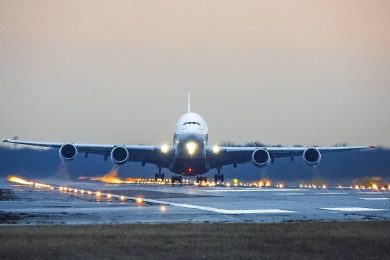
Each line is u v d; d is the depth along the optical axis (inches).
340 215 3654.0
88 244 2345.0
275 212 3865.7
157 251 2204.7
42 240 2434.8
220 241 2436.0
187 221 3248.0
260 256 2101.4
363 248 2265.0
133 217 3472.0
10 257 2073.1
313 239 2486.5
